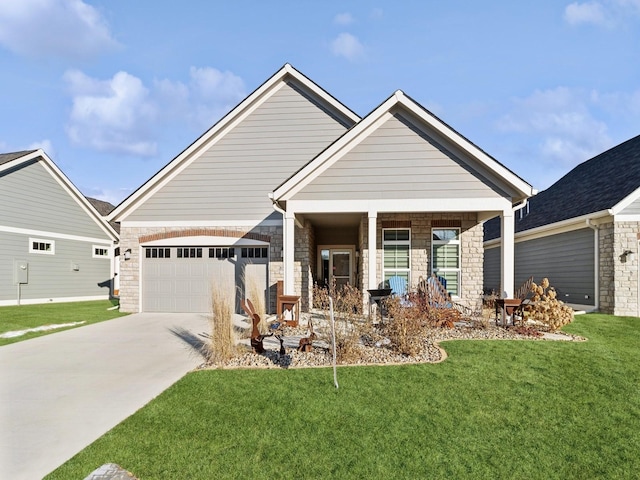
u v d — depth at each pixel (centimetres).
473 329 1034
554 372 677
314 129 1567
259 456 433
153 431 489
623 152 1784
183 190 1587
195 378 671
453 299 1376
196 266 1588
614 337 966
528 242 2028
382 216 1406
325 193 1159
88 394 620
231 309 822
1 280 1911
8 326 1266
